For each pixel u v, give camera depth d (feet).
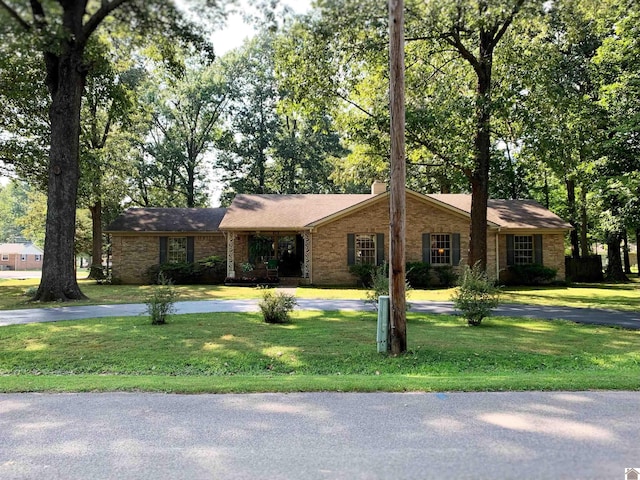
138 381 20.15
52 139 51.39
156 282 81.05
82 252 115.96
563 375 21.83
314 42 55.31
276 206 84.99
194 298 57.16
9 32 37.60
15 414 15.49
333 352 27.50
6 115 66.49
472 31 61.00
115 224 85.40
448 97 66.49
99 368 25.23
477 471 10.84
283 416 15.06
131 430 13.84
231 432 13.58
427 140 63.31
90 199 87.04
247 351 27.71
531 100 61.62
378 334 27.45
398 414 15.16
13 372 24.77
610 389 18.21
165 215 90.43
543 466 11.08
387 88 67.67
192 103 126.41
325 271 76.69
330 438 13.03
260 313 42.80
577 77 82.99
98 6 44.80
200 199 140.67
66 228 51.75
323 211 81.56
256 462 11.43
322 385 18.88
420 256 76.23
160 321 36.42
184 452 12.11
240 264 81.87
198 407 16.16
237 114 135.03
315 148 134.41
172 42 51.31
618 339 31.45
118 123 94.99
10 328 34.19
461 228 76.74
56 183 51.31
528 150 64.23
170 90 118.62
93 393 18.21
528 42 63.67
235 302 52.70
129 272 83.87
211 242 85.61
